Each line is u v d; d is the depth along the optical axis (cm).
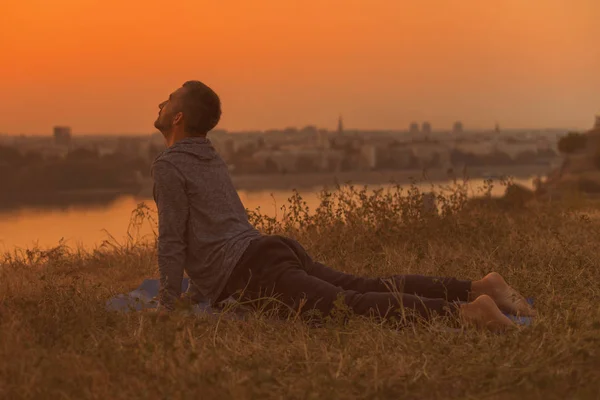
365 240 646
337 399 244
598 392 244
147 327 344
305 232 678
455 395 257
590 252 571
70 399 244
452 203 784
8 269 584
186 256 414
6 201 19300
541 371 266
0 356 273
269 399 250
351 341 320
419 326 349
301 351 310
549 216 800
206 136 429
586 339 287
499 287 392
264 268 390
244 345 326
